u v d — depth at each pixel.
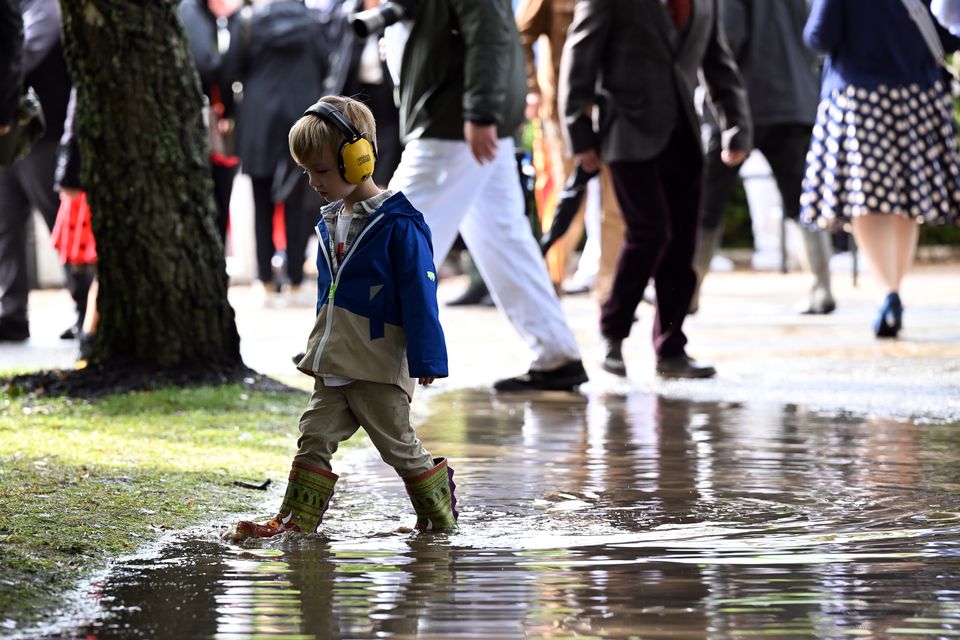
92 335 21.19
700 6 19.12
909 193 23.55
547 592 8.01
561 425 15.35
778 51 26.16
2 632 7.27
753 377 19.39
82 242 23.38
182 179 17.20
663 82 19.00
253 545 9.36
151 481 11.40
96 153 17.06
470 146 17.28
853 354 21.70
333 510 10.71
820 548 9.12
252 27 32.91
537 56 27.59
